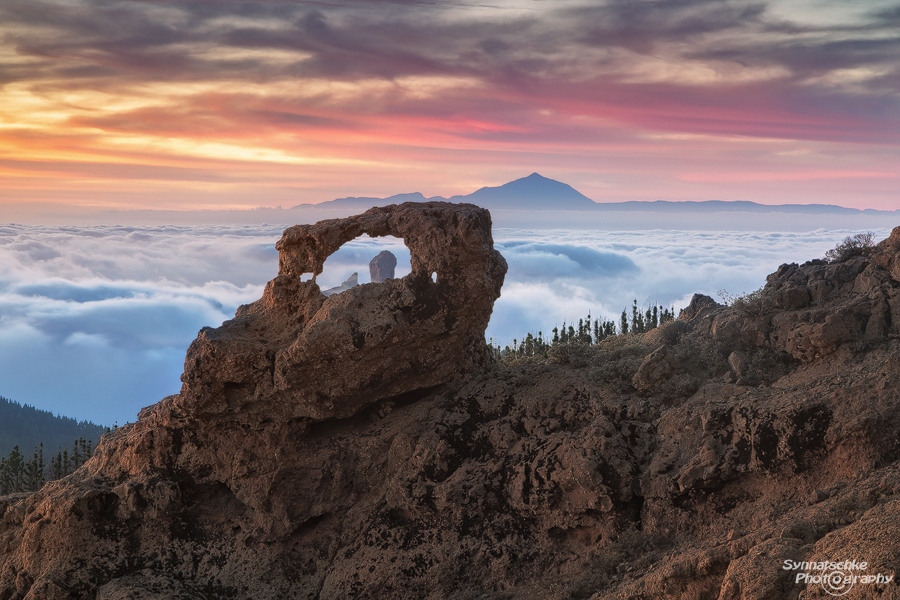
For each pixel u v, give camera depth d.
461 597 17.38
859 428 14.88
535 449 18.69
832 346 18.30
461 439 20.00
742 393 17.91
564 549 17.70
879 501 12.62
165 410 20.00
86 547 19.00
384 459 20.22
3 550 19.94
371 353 19.38
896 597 9.45
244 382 19.16
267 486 19.50
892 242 19.89
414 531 18.86
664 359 19.64
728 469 16.11
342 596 18.36
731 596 11.59
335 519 20.03
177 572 19.14
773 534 12.59
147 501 19.42
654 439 18.16
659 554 15.92
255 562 19.22
